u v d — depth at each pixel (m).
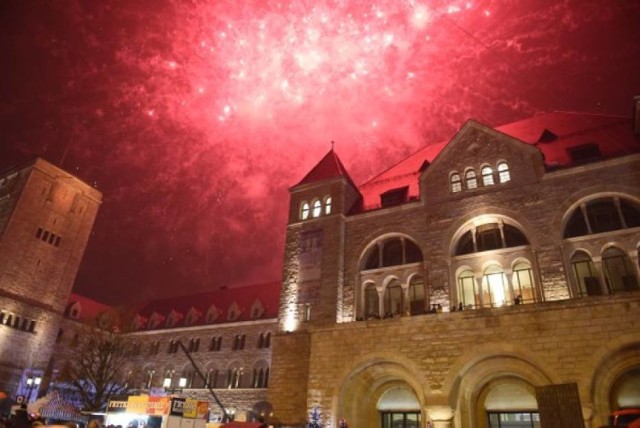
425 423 25.84
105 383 51.69
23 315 61.94
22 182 67.31
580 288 29.77
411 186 41.16
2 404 12.98
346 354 29.70
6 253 61.97
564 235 31.44
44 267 66.56
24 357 60.69
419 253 36.72
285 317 38.59
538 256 30.95
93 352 55.97
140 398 28.02
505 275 32.12
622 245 29.23
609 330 23.16
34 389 59.66
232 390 57.62
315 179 44.78
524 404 27.19
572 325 24.05
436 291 33.53
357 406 30.03
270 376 35.66
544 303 25.11
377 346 28.86
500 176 35.19
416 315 28.41
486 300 32.28
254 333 61.41
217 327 64.75
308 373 32.28
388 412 30.61
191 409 27.84
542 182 33.03
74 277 70.75
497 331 25.72
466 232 35.25
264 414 33.97
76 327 70.00
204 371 62.38
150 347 68.81
